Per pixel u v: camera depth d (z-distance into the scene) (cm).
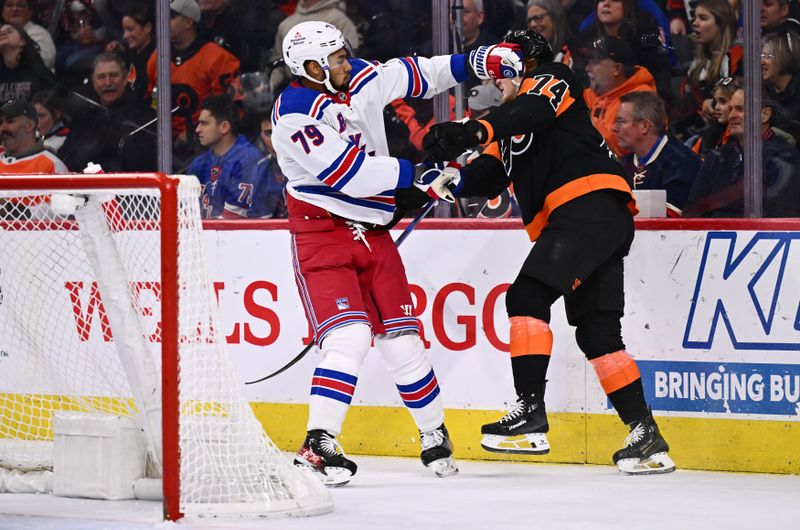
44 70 1859
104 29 1823
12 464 1382
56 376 1596
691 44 1571
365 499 1278
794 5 1512
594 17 1612
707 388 1485
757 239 1458
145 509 1211
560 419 1554
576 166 1411
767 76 1530
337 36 1367
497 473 1474
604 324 1427
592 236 1385
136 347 1241
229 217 1795
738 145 1561
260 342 1689
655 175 1609
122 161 1842
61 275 1641
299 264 1410
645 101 1600
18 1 1856
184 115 1798
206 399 1227
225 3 1759
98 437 1271
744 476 1440
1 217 1652
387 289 1429
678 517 1165
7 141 1884
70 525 1122
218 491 1194
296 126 1354
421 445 1556
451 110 1672
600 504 1241
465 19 1653
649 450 1426
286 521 1145
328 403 1370
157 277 1642
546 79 1398
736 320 1471
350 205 1393
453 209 1675
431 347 1609
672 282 1499
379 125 1422
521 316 1391
